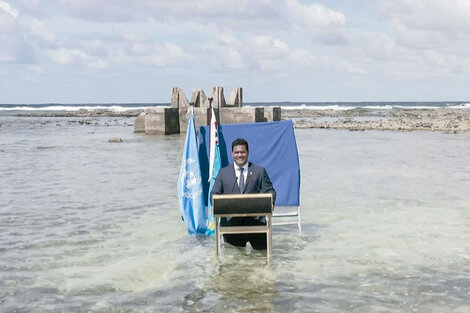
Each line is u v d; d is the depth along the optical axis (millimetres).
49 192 13594
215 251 7934
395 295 6176
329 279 6746
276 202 9125
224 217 8133
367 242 8508
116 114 81938
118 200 12383
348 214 10609
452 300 6023
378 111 90125
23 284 6664
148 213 10898
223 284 6594
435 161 20031
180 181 9141
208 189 9234
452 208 11141
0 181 15617
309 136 34688
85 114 82938
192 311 5738
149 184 14820
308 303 5930
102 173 17281
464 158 20984
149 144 28859
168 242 8641
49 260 7664
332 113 80562
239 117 33312
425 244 8367
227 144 9156
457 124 42656
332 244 8422
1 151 25625
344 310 5730
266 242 8109
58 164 20062
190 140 9148
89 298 6172
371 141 30125
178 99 36844
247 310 5738
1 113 92500
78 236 9039
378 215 10508
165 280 6773
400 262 7441
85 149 26344
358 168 18031
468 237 8781
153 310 5785
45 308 5891
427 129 39750
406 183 14562
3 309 5871
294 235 9023
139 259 7695
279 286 6500
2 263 7520
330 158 21281
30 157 22812
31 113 91250
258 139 9172
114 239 8844
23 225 9875
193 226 9023
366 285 6512
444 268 7168
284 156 9148
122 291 6395
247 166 8148
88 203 12031
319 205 11516
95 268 7281
